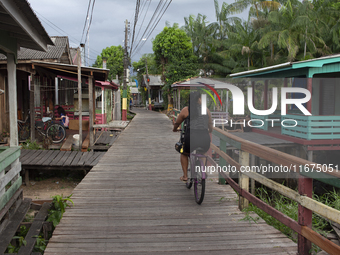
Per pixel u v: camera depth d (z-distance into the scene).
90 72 9.89
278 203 4.79
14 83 5.28
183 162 4.75
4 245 3.25
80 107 9.16
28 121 10.46
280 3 23.52
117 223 3.60
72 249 2.96
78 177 8.13
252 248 2.98
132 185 5.25
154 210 4.04
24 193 6.79
